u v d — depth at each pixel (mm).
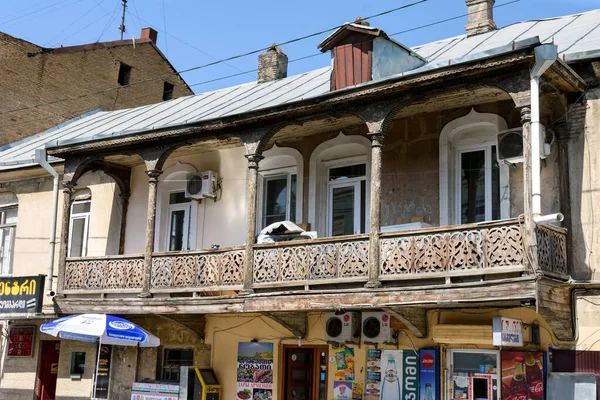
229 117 15250
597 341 12336
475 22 17891
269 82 21484
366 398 14906
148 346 17031
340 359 15469
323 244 13852
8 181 22156
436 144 15312
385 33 14914
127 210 20031
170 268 16000
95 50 28641
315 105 14047
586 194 12883
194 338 18016
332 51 15812
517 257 11625
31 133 26344
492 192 14664
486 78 12312
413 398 14289
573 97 13258
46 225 21219
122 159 19172
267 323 16781
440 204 15000
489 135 14820
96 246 20219
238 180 18312
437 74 12570
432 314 14328
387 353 14789
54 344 21125
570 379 12422
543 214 13211
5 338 21594
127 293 16594
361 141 16344
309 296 13820
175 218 19375
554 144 13312
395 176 15781
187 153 19078
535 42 11438
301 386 16203
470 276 12180
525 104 11852
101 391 19156
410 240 12797
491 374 13492
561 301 12312
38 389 20703
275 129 14953
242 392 16828
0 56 25656
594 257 12602
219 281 15203
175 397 16969
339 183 16969
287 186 17766
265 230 15727
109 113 25703
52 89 27141
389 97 13383
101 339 16500
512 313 13414
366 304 13086
